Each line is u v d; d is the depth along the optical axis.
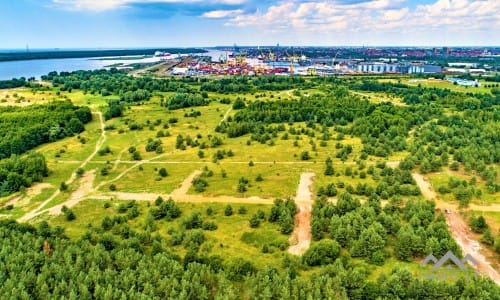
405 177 162.75
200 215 137.38
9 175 170.38
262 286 92.50
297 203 149.62
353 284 93.50
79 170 187.00
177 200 156.00
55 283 94.25
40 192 167.75
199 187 163.75
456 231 128.12
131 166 196.00
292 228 129.88
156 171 188.38
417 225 120.81
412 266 107.00
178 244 122.44
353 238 116.25
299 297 89.31
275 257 114.62
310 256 108.81
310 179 172.12
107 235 117.19
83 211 149.50
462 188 149.12
